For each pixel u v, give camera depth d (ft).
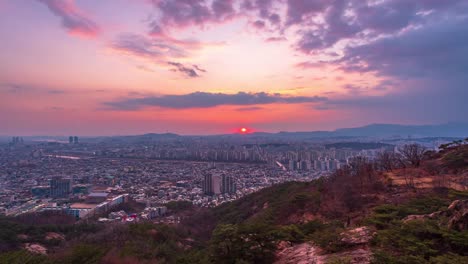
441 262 16.20
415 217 25.84
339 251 24.53
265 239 29.58
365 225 29.37
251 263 27.66
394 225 25.00
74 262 33.53
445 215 22.99
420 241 19.13
